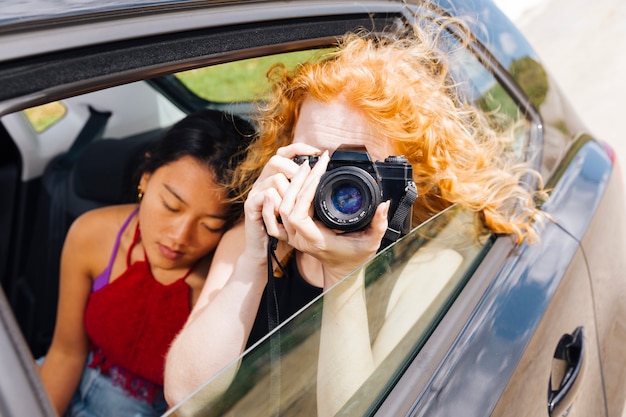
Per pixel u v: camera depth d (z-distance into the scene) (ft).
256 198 4.39
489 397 4.00
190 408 2.78
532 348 4.51
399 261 3.99
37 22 3.01
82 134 7.23
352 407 3.47
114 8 3.28
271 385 3.13
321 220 4.14
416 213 4.91
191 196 5.85
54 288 7.16
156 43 3.40
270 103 5.09
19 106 2.86
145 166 6.36
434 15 5.18
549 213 5.37
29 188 7.16
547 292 4.85
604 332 5.70
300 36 4.22
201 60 3.61
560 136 6.14
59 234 7.16
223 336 4.56
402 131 4.65
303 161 4.42
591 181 5.99
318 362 3.39
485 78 5.51
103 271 6.28
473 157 4.97
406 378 3.81
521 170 5.49
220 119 6.00
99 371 6.29
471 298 4.43
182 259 6.00
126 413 6.13
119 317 6.12
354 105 4.64
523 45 6.16
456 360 4.04
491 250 4.89
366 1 4.73
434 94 4.77
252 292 4.63
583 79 16.81
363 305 3.60
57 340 6.41
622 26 18.76
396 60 4.69
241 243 5.44
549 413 4.61
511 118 5.72
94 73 3.13
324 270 4.35
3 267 7.21
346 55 4.59
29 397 2.50
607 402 5.80
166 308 6.04
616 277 5.99
